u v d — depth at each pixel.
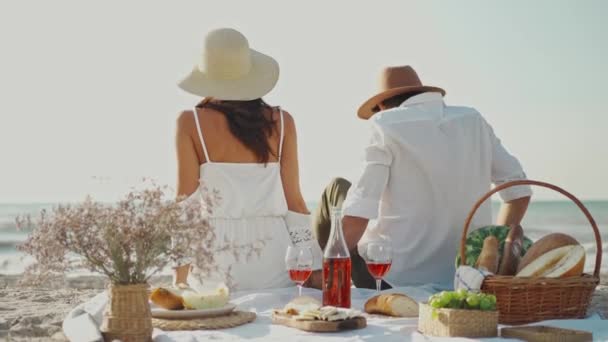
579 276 3.44
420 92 4.35
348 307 3.51
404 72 4.43
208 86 4.30
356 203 4.16
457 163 4.23
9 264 17.89
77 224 2.99
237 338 3.01
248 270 4.12
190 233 3.05
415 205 4.25
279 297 3.86
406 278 4.29
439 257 4.27
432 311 3.11
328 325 3.09
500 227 3.82
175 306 3.32
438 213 4.25
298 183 4.34
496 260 3.62
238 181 4.14
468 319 3.06
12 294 7.65
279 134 4.28
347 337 3.01
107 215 3.01
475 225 4.31
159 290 3.32
